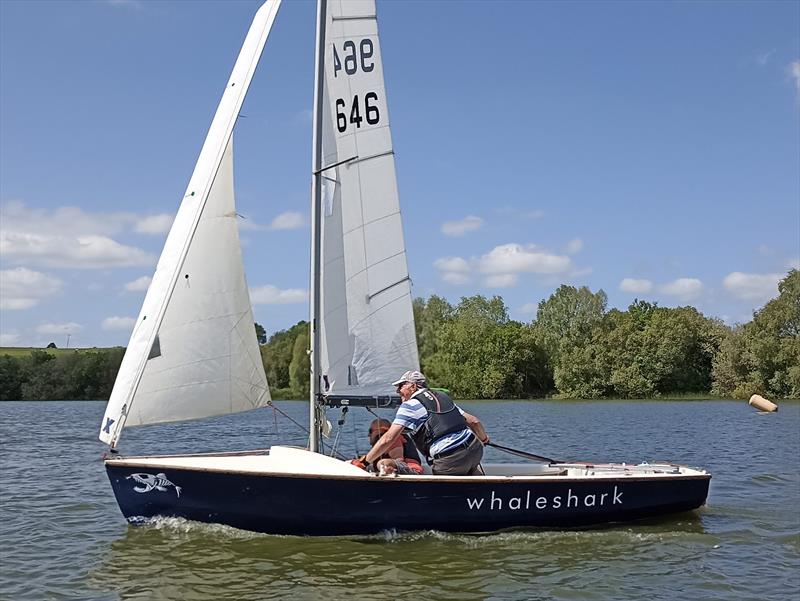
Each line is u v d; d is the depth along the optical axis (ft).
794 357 165.58
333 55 27.86
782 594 19.27
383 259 28.27
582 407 147.54
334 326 27.27
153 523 25.75
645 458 48.96
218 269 27.12
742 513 28.94
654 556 22.68
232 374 27.25
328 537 24.52
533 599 18.85
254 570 21.11
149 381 26.14
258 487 24.32
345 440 63.26
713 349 188.03
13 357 221.66
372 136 28.35
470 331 204.44
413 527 24.62
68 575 21.11
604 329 200.64
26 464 47.73
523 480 24.77
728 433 72.69
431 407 25.23
